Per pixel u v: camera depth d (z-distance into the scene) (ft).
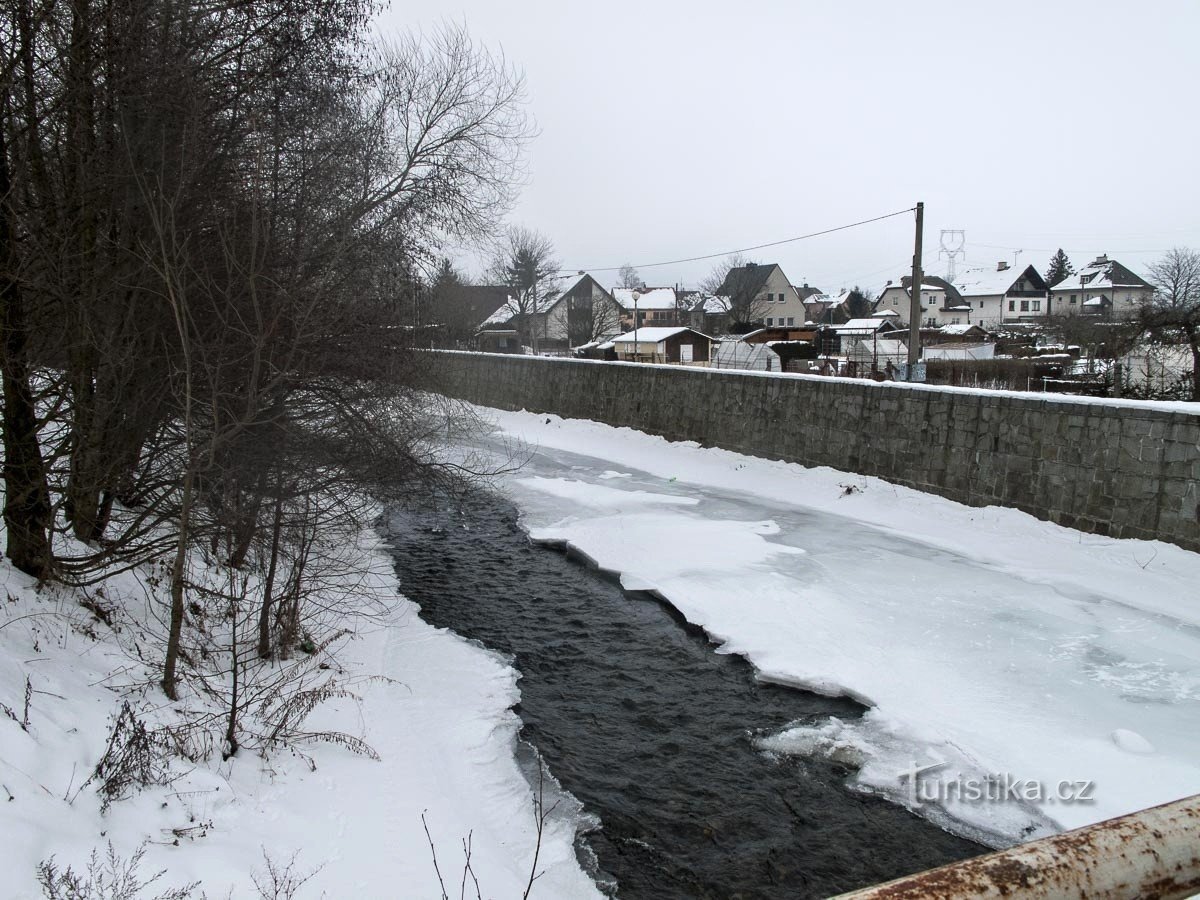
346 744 21.11
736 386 68.28
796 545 43.19
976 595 34.81
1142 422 39.01
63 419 24.45
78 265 23.81
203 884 13.48
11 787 13.33
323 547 32.65
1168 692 25.59
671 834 19.17
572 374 92.43
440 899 15.17
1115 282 237.86
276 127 26.30
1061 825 19.08
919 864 18.12
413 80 31.81
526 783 21.12
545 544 45.70
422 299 33.17
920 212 73.72
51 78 24.13
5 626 19.25
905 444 52.80
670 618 33.94
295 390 26.27
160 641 24.29
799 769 22.08
